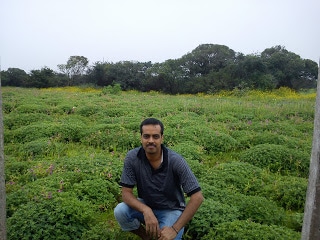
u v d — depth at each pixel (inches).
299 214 182.5
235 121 456.8
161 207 134.0
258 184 219.9
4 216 105.3
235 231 149.3
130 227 140.3
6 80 1528.1
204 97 927.7
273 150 276.1
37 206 167.0
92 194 194.5
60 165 238.4
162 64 1396.4
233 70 1162.0
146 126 127.6
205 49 1405.0
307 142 326.0
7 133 357.4
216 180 219.0
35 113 472.4
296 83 1250.0
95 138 332.2
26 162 257.9
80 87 1354.6
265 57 1295.5
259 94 925.8
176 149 287.3
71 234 155.9
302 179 232.8
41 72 1534.2
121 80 1408.7
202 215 163.5
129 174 134.9
